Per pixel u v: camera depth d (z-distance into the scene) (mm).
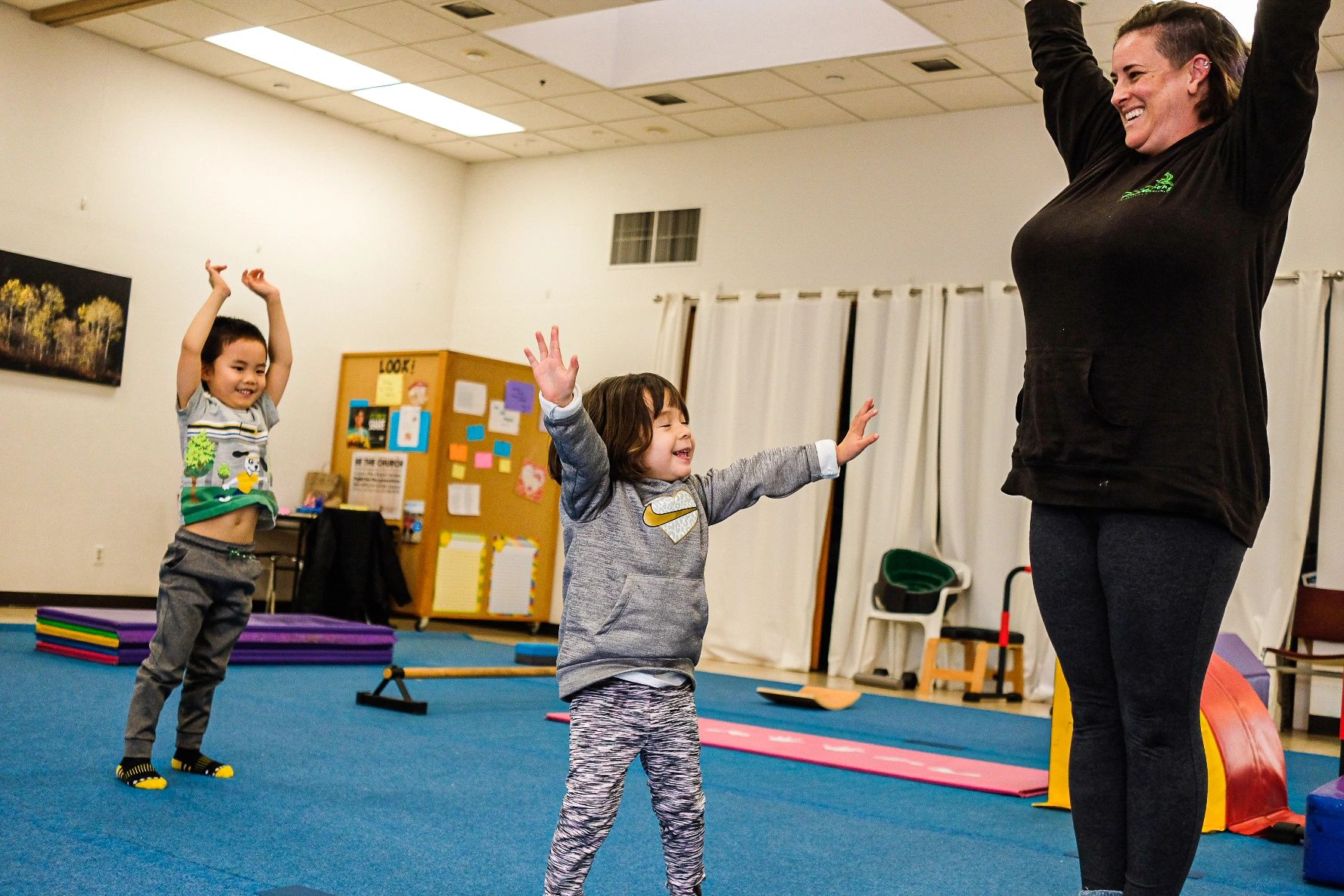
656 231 10188
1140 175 1906
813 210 9422
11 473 8328
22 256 8312
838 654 8695
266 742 4074
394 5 7848
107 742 3766
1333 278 7387
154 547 9109
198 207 9383
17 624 7238
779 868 2859
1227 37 1885
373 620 9039
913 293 8812
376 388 10016
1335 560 7289
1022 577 8172
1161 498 1771
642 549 2020
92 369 8695
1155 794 1811
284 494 9977
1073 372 1864
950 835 3391
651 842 3006
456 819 3105
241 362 3371
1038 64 2281
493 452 9914
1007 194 8602
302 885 2355
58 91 8531
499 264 11078
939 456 8594
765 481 2170
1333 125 7488
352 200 10461
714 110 9289
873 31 7812
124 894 2223
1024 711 7281
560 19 8555
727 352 9562
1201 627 1793
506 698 5871
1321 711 7180
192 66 9266
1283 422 7414
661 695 1992
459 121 10125
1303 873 3094
